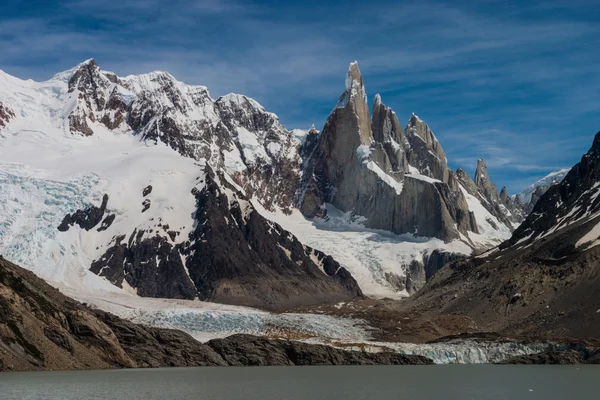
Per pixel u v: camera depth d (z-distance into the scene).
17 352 170.62
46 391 141.12
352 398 140.75
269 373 195.25
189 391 148.50
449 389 154.50
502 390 152.75
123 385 155.25
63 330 185.50
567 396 142.75
